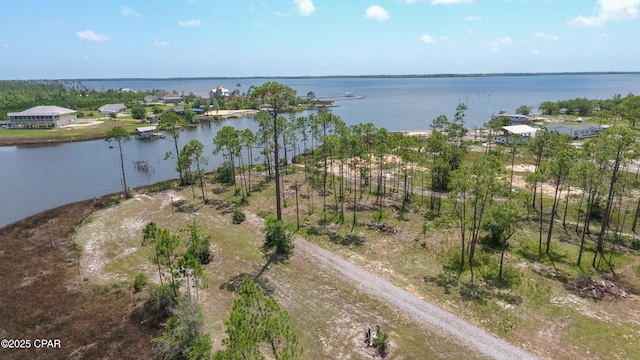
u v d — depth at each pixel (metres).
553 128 104.38
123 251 39.38
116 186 68.38
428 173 65.50
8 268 35.84
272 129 67.06
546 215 46.66
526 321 26.88
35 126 133.38
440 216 46.12
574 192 54.09
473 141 101.81
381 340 23.88
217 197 57.16
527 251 37.50
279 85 41.41
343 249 38.72
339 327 26.39
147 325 27.23
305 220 46.50
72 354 24.27
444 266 34.97
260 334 17.00
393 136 64.12
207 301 29.80
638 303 28.67
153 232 28.16
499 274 32.97
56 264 36.72
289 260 36.53
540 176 39.72
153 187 63.47
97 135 119.38
